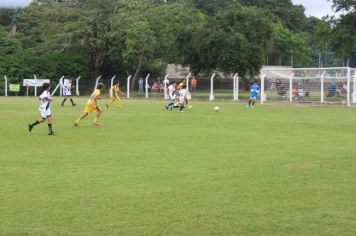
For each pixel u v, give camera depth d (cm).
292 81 4712
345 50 5672
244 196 964
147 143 1722
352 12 5459
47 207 886
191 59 6106
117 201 926
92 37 6412
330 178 1128
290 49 9138
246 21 5966
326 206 893
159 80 6488
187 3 7656
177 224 792
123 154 1476
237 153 1497
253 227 778
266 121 2594
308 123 2489
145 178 1127
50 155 1456
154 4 6550
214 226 782
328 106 4044
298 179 1117
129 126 2302
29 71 6200
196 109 3550
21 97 5509
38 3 6944
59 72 6366
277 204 907
